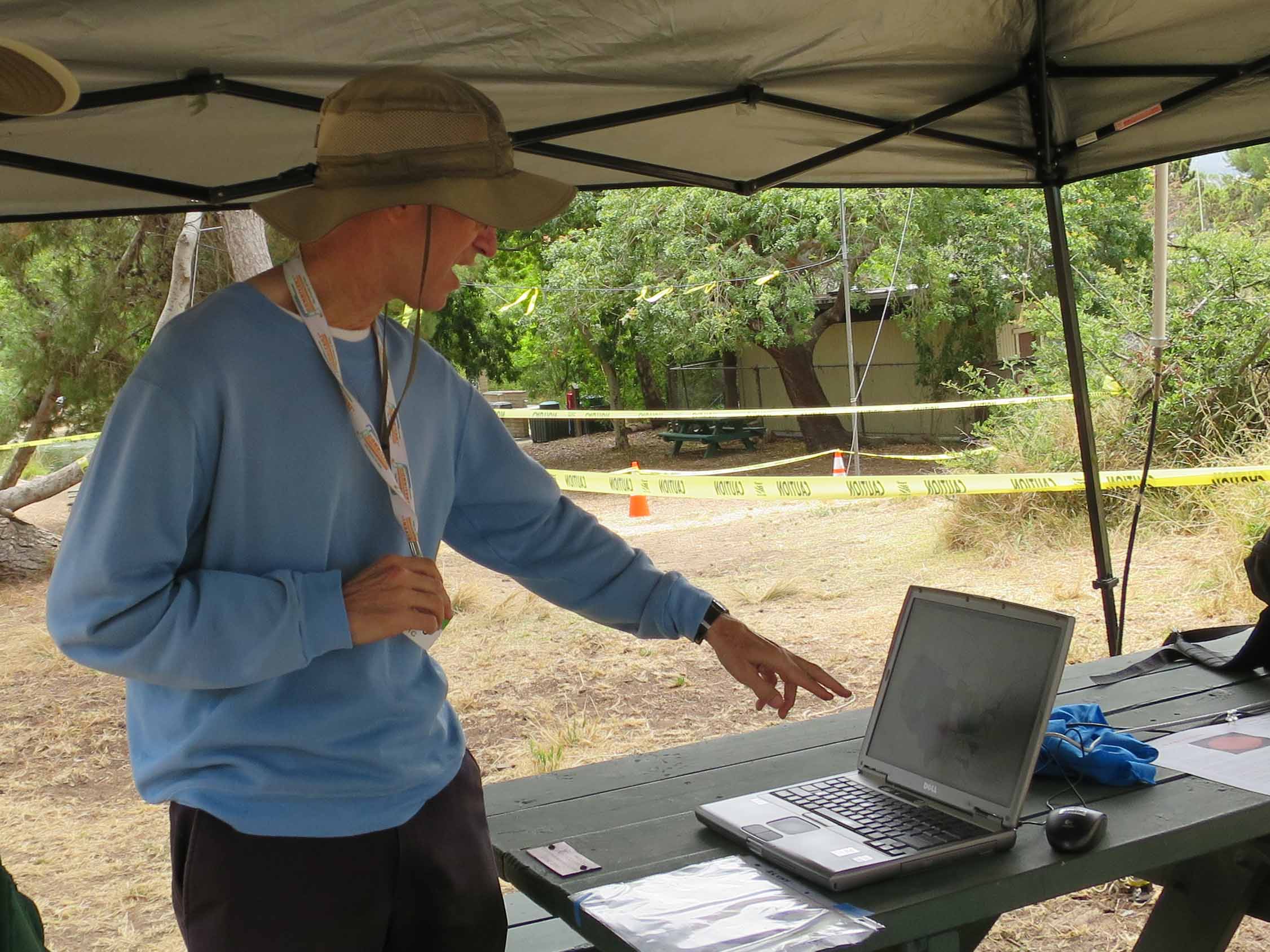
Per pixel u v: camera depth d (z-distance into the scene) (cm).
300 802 151
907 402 1858
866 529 1030
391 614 148
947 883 176
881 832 191
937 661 213
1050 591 725
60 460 1912
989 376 1686
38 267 1198
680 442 2000
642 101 323
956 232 1518
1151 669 302
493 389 2598
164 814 489
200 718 150
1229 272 901
